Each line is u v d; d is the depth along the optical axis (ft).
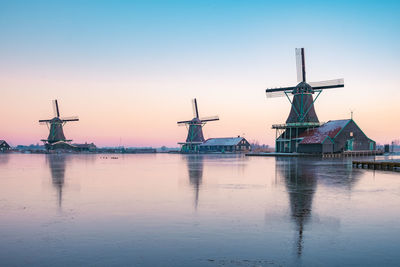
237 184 83.10
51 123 421.59
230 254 32.32
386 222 43.91
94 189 75.56
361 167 133.39
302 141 255.09
